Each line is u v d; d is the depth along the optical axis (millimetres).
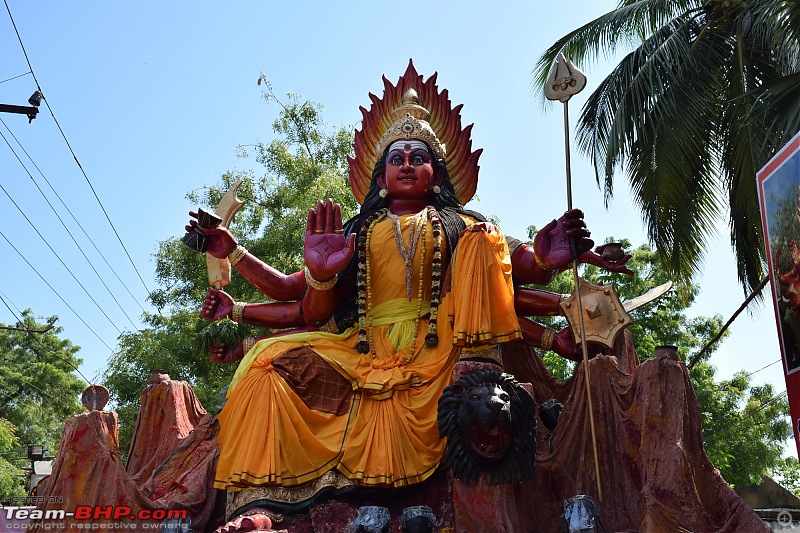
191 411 8859
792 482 25531
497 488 7129
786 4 12070
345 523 7430
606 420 7547
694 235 14961
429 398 7891
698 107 14109
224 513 7891
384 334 8453
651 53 14609
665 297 19422
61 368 39781
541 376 9047
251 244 19797
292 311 9242
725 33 14438
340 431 7805
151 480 7824
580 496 6867
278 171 21172
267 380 7805
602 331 8508
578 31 15734
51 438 36531
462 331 7676
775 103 12234
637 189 14758
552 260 8141
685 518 6602
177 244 20953
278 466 7402
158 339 20047
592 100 15078
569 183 8102
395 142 9703
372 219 9023
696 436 7016
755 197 14094
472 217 9406
